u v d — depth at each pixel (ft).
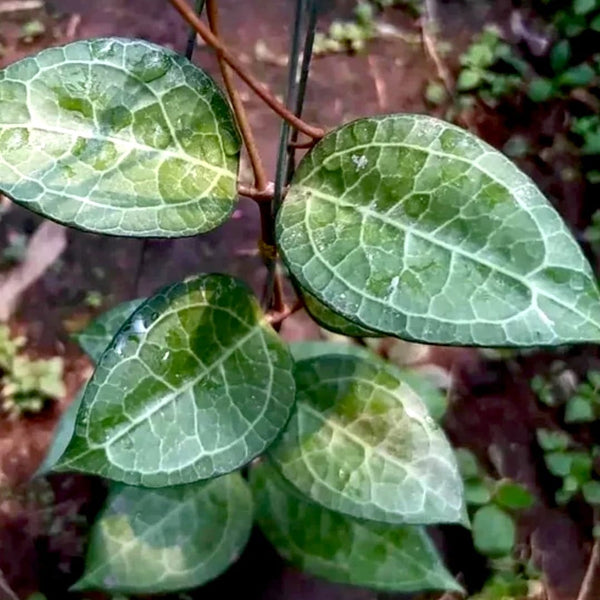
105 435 0.87
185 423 0.91
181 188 0.84
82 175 0.81
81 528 1.52
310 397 1.11
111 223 0.80
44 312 1.70
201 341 0.95
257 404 0.94
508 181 0.80
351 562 1.26
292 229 0.83
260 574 1.49
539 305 0.75
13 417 1.61
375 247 0.81
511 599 1.47
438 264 0.79
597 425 1.62
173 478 0.89
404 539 1.27
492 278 0.77
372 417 1.10
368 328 0.78
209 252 1.76
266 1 2.02
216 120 0.87
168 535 1.26
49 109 0.82
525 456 1.60
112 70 0.85
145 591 1.24
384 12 2.03
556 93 1.91
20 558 1.49
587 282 0.75
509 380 1.65
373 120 0.84
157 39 1.98
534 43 1.99
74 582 1.48
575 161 1.85
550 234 0.77
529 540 1.53
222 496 1.29
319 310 1.03
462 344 0.75
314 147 0.86
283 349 0.98
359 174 0.84
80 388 1.63
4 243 1.75
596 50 1.98
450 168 0.82
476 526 1.49
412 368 1.66
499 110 1.92
